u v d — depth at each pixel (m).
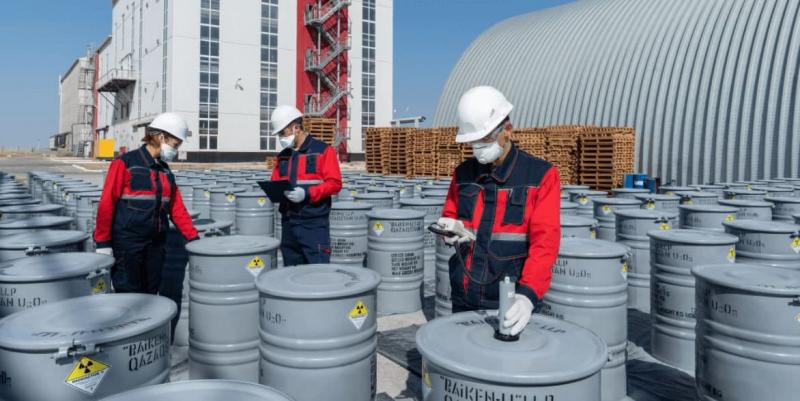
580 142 18.77
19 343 2.66
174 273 5.87
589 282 4.58
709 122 19.72
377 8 48.09
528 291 2.89
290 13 44.34
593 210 9.71
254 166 39.91
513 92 28.92
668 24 22.61
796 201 9.35
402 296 7.21
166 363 3.19
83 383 2.73
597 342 2.65
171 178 5.51
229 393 2.27
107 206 5.09
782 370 3.69
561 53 27.02
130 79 49.12
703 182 19.94
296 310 3.71
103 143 54.41
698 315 4.27
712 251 5.20
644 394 4.89
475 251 3.26
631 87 22.69
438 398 2.50
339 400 3.80
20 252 4.67
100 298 3.39
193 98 41.00
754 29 19.45
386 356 5.74
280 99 44.38
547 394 2.29
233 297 4.72
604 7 27.16
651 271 5.76
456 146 21.34
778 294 3.65
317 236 5.62
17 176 30.67
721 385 3.98
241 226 9.44
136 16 49.38
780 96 18.11
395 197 12.07
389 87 49.16
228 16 41.94
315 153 5.67
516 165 3.19
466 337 2.68
